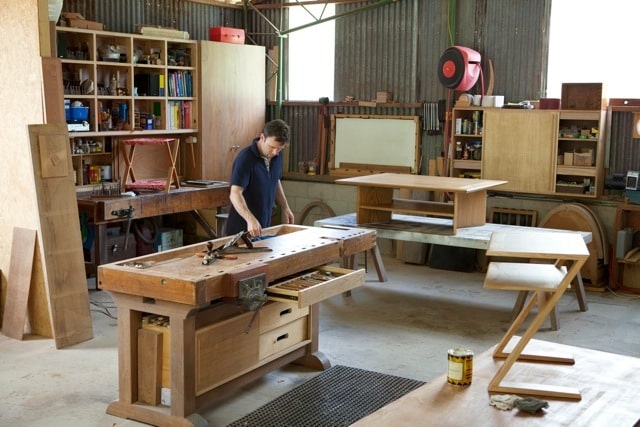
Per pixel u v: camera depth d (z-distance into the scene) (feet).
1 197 17.79
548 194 23.86
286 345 14.85
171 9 27.94
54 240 16.90
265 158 16.38
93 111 23.41
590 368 10.58
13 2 17.37
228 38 27.68
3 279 18.03
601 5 24.00
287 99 30.68
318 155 29.66
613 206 23.20
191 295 11.53
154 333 12.77
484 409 9.23
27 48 17.28
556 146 23.35
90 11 25.09
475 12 25.95
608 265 23.18
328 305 20.66
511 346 11.33
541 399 9.53
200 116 26.91
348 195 28.73
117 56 24.08
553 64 24.99
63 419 13.08
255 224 15.42
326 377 15.08
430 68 27.12
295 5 29.27
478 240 19.44
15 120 17.52
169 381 12.85
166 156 27.32
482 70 26.05
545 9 24.64
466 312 20.13
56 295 16.76
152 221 25.63
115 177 25.27
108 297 21.29
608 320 19.52
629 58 23.77
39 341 17.19
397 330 18.45
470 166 25.07
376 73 28.30
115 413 13.19
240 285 12.05
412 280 23.67
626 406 9.37
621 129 23.72
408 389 14.52
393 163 28.02
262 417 13.16
